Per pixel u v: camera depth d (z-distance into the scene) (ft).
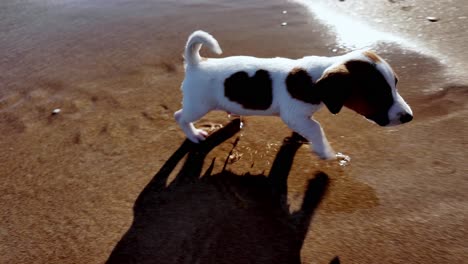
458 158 2.37
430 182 2.26
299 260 1.95
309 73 2.30
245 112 2.54
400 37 3.59
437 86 2.93
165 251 2.07
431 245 1.94
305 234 2.07
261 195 2.32
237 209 2.25
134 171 2.57
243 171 2.49
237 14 4.36
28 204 2.44
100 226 2.25
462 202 2.12
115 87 3.37
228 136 2.77
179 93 3.21
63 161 2.71
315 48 3.61
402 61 3.27
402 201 2.17
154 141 2.79
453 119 2.63
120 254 2.09
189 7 4.63
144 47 3.89
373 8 4.15
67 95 3.34
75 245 2.16
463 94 2.82
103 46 3.98
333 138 2.64
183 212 2.27
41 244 2.19
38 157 2.77
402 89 2.96
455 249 1.91
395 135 2.59
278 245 2.03
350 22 3.96
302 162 2.51
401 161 2.41
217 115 2.97
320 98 2.20
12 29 4.43
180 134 2.83
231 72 2.43
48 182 2.57
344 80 2.09
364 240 2.01
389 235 2.01
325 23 4.00
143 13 4.59
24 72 3.69
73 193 2.47
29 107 3.25
